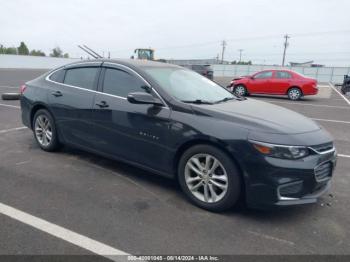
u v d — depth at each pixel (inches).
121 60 177.6
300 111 461.7
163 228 124.6
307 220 134.6
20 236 116.1
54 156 203.6
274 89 632.4
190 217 133.8
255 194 127.3
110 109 166.7
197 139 137.7
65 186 159.6
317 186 131.2
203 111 140.3
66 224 125.0
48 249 109.3
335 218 137.2
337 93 860.0
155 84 155.5
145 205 142.9
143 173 179.8
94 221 127.9
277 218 135.4
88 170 181.9
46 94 202.4
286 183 123.5
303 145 125.5
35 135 216.8
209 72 1056.2
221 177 134.6
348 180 181.0
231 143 128.5
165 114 146.9
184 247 113.2
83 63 191.2
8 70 1482.5
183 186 146.1
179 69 187.6
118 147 167.5
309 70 2242.9
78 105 182.7
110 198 148.5
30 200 143.6
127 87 165.5
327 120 385.7
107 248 111.1
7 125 287.7
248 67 2396.7
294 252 112.5
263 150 124.0
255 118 135.8
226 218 134.0
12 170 178.1
